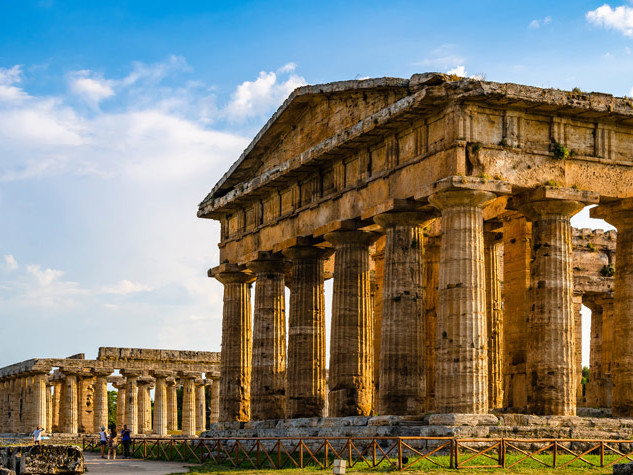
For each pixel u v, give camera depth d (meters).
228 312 67.75
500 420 43.84
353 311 53.91
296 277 59.28
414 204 48.81
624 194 48.78
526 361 49.25
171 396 112.56
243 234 65.88
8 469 36.97
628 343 49.75
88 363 100.75
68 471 36.44
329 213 55.66
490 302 57.12
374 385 63.06
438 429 42.91
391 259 49.62
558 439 39.78
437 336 45.72
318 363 58.59
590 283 70.06
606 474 36.78
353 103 54.25
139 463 54.94
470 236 45.50
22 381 106.75
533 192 47.00
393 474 37.72
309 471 41.34
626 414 49.41
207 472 44.41
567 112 47.56
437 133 47.12
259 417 61.78
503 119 46.59
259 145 63.09
